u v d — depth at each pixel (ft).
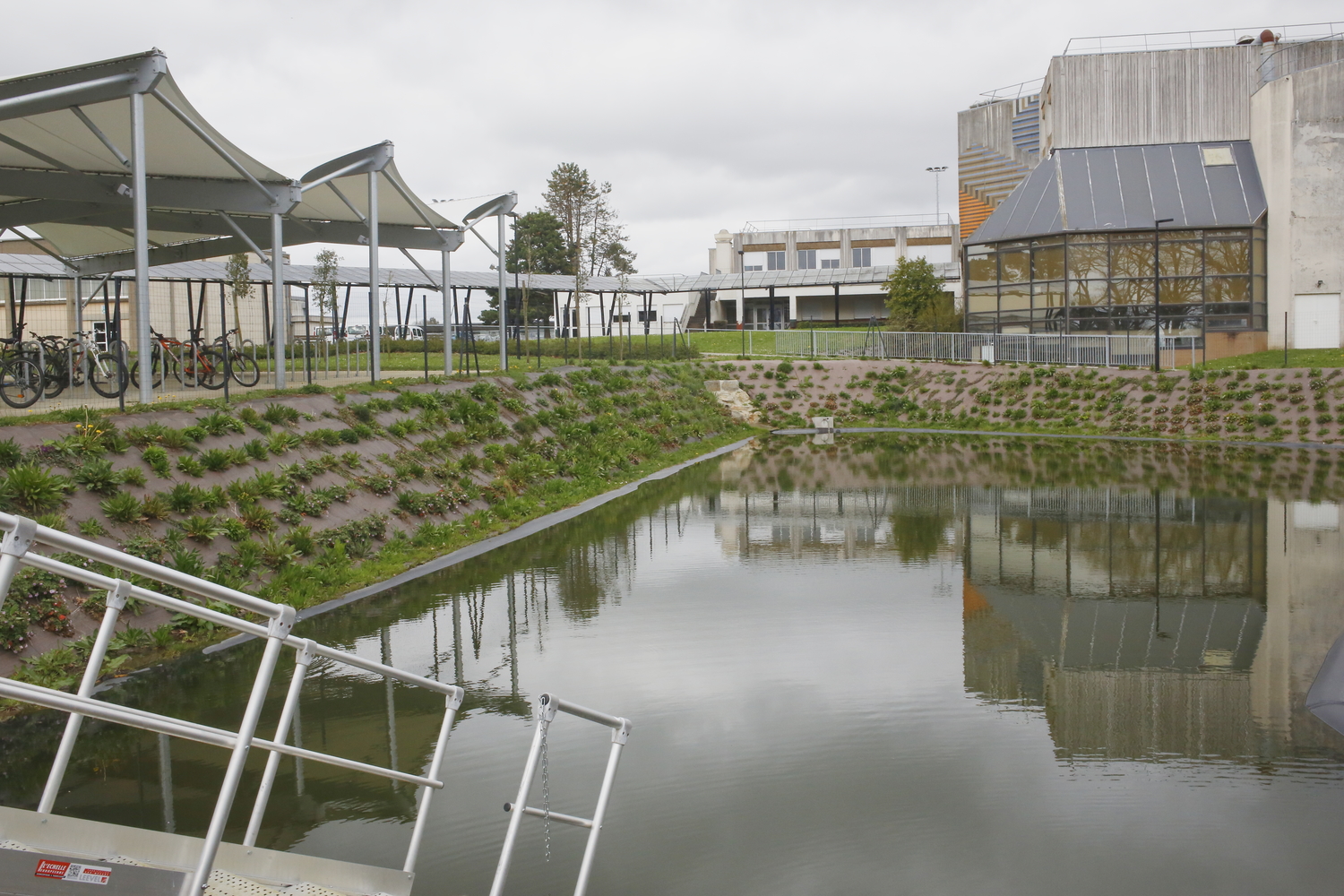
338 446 54.80
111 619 12.82
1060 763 28.02
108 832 13.92
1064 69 136.15
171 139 53.67
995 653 37.29
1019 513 65.16
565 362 111.65
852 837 23.94
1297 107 121.39
